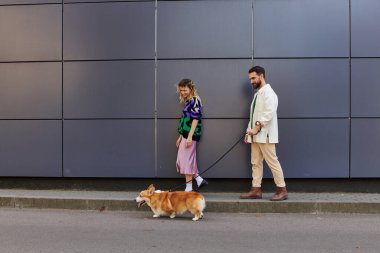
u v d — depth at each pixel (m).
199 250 4.96
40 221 6.29
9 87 8.05
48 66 7.99
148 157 7.87
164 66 7.82
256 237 5.48
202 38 7.76
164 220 6.36
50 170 8.02
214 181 7.85
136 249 4.99
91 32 7.91
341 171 7.64
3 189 8.14
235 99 7.73
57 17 7.95
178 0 7.78
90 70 7.93
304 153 7.67
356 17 7.58
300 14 7.63
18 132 8.05
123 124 7.90
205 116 7.76
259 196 7.07
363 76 7.61
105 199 7.00
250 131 6.75
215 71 7.75
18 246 5.10
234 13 7.71
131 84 7.88
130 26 7.85
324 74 7.64
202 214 6.45
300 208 6.74
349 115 7.63
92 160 7.96
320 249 5.00
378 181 7.71
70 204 7.06
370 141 7.62
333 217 6.50
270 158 6.86
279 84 7.67
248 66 7.71
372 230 5.80
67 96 7.97
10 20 8.03
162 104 7.83
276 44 7.67
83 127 7.96
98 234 5.61
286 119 7.68
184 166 7.14
